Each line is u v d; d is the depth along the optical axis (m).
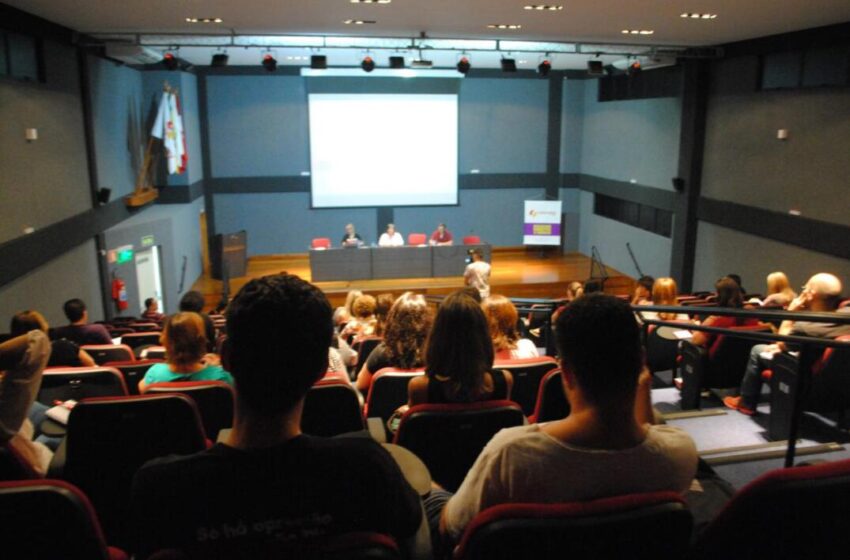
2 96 7.41
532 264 16.44
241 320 1.04
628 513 1.11
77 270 9.67
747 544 1.21
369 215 16.89
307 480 1.06
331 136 16.33
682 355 4.70
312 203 16.59
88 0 7.38
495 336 3.47
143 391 2.85
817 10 7.89
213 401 2.64
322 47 11.05
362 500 1.09
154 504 1.05
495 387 2.43
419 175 16.83
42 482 1.20
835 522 1.18
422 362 3.27
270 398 1.05
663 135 13.39
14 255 7.47
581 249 17.73
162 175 14.16
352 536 1.04
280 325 1.03
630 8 7.93
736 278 8.13
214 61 10.95
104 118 10.97
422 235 15.37
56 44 9.06
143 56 10.67
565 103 17.12
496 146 17.09
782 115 10.09
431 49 11.52
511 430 1.36
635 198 14.64
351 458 1.09
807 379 2.63
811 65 9.52
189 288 14.62
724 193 11.70
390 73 15.15
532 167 17.38
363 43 11.19
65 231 9.04
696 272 12.73
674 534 1.14
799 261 9.91
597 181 16.52
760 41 10.45
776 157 10.28
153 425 2.19
